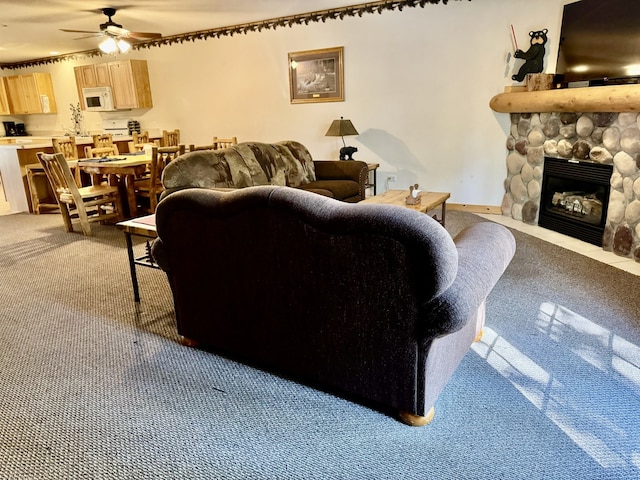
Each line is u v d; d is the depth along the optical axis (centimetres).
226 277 203
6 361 230
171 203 203
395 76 540
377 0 525
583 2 390
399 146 559
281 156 446
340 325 177
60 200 482
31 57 865
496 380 203
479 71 495
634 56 347
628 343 233
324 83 587
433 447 165
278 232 179
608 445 163
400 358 167
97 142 632
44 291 324
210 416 184
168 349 238
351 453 163
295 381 207
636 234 353
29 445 171
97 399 197
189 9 532
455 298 151
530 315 265
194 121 721
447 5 493
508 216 507
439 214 522
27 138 832
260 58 628
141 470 157
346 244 163
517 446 164
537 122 447
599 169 385
